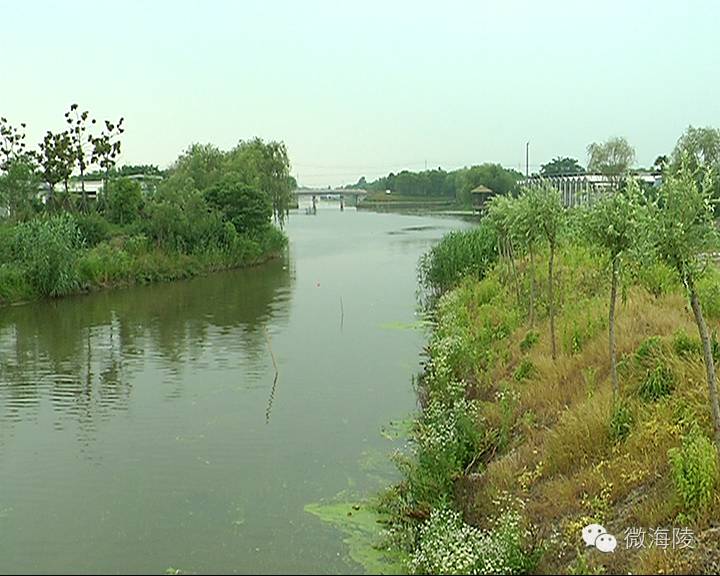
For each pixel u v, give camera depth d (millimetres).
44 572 12727
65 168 63844
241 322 34969
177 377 25109
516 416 16625
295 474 16703
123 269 48625
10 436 19562
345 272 53969
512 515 12094
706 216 11727
